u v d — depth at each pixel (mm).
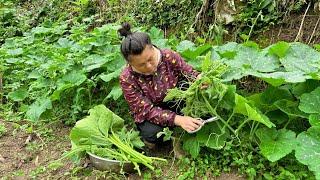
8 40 5223
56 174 3160
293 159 2926
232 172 2986
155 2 5039
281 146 2836
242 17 4285
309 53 3293
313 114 2893
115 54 3887
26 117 3879
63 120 3826
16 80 4465
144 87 3117
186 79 3188
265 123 2783
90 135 3068
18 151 3490
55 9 6184
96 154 3066
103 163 3027
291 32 4102
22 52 4703
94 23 5527
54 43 5086
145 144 3268
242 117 3168
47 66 3963
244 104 2865
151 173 3057
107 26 4461
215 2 4379
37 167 3279
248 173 2898
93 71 3990
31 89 4047
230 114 3176
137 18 5188
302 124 3191
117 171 3031
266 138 2967
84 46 4312
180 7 4871
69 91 3924
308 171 2852
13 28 5930
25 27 5961
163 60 3109
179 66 3141
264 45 4121
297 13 4180
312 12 4121
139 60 2924
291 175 2787
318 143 2783
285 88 3215
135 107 3152
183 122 3018
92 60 3914
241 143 3053
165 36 4879
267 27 4207
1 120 3953
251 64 3264
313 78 2951
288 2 4203
